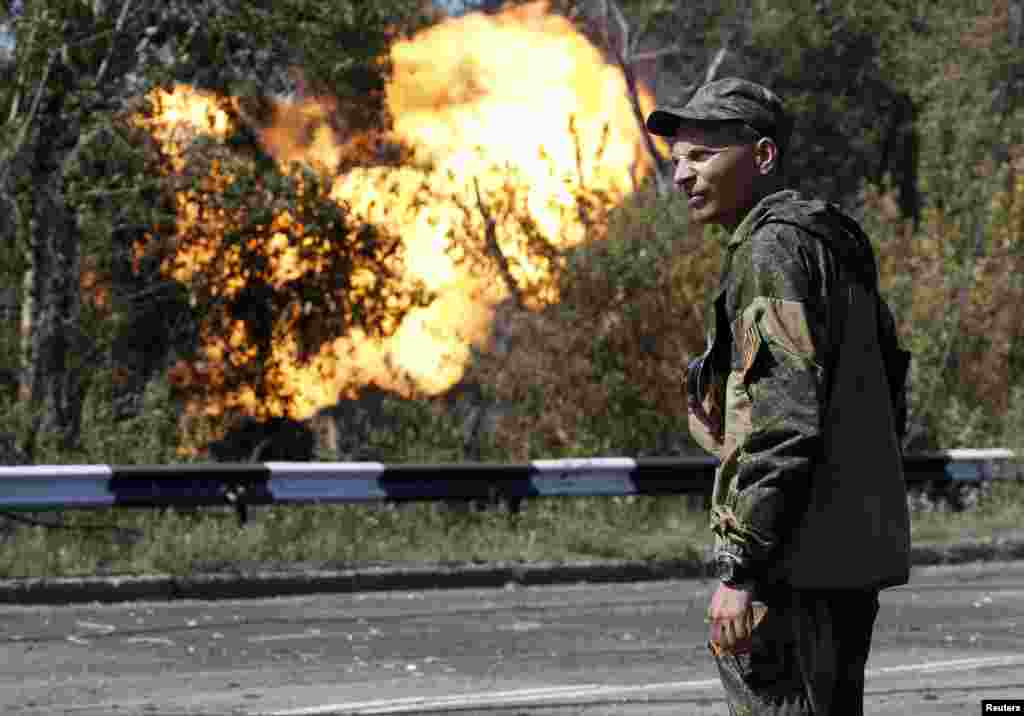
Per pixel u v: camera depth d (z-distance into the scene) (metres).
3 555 20.92
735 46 70.75
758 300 5.43
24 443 26.69
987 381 36.78
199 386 38.34
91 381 31.61
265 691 13.84
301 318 38.62
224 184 36.28
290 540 23.39
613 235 32.22
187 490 21.61
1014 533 28.08
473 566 22.84
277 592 21.44
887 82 70.81
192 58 36.22
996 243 38.97
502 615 19.38
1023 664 15.16
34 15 32.91
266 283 37.94
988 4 63.56
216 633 17.58
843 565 5.47
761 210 5.64
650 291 31.70
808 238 5.52
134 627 18.06
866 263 5.73
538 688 13.95
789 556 5.46
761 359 5.38
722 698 13.40
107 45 34.47
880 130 73.88
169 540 22.00
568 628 18.11
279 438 41.09
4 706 13.12
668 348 31.64
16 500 20.41
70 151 34.75
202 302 37.12
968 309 36.69
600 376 31.73
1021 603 20.34
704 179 5.79
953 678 14.32
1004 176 39.94
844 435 5.53
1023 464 29.97
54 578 20.20
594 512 26.45
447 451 29.66
